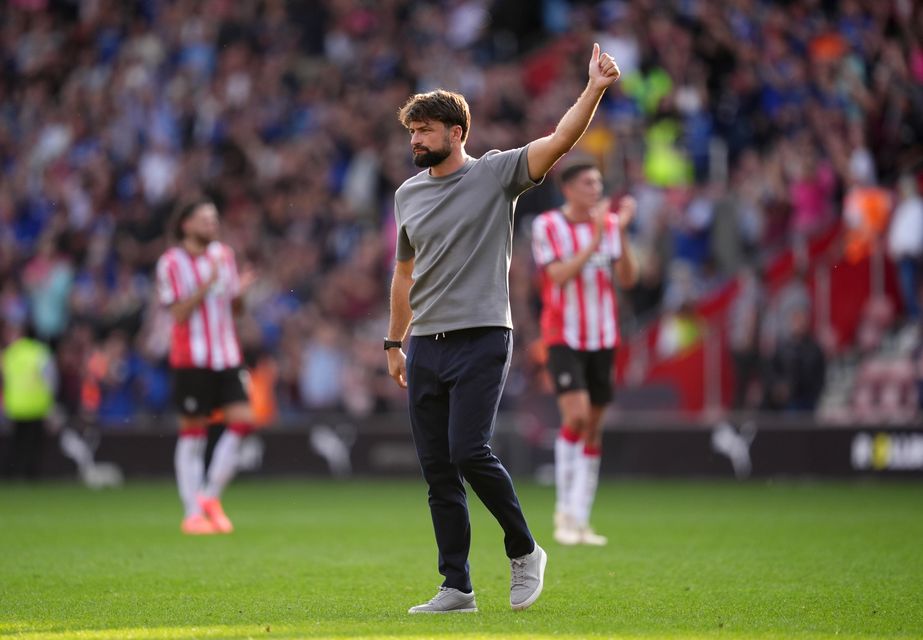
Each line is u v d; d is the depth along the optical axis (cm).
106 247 6894
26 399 5572
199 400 3519
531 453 5644
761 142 6384
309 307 6312
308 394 6034
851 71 6275
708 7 6712
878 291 5662
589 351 3084
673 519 3728
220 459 3503
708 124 6425
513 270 6178
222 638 1727
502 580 2405
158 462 5706
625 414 5628
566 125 1855
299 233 6806
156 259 6856
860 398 5581
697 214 6009
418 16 7631
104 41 8156
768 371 5506
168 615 1980
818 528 3431
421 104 1928
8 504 4438
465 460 1902
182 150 7388
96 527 3591
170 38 7881
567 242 3077
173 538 3275
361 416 5756
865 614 1972
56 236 6925
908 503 4269
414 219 1955
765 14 6688
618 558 2766
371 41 7625
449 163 1956
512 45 7831
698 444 5475
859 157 6034
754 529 3412
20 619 1945
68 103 7856
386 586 2331
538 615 1945
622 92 6581
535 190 6438
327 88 7438
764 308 5594
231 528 3512
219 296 3550
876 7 6425
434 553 2903
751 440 5406
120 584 2373
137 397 6112
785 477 5372
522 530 1959
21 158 7888
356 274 6431
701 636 1748
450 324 1917
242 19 7881
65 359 6262
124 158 7456
